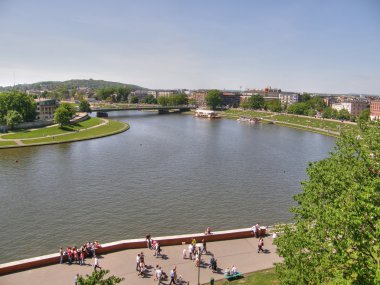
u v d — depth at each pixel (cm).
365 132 4081
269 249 5366
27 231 6638
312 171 4134
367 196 2814
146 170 11288
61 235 6512
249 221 7406
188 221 7288
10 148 14550
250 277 4559
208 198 8750
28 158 12681
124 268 4712
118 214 7550
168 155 13788
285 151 15688
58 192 8881
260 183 10281
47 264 4766
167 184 9806
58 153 13712
